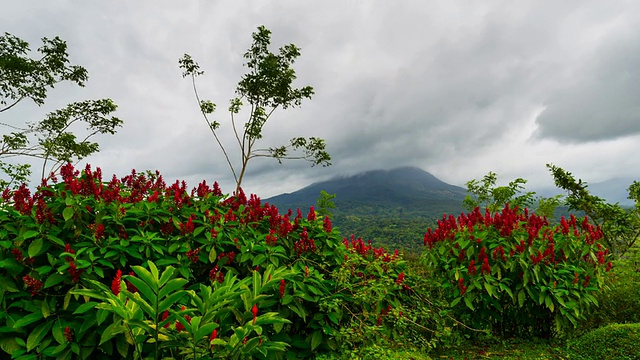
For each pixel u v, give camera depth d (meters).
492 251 5.14
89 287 3.21
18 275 3.34
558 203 9.38
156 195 4.33
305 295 3.84
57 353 2.95
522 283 5.03
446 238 5.50
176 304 3.31
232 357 2.31
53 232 3.45
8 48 14.64
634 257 6.45
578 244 5.20
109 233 3.79
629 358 4.18
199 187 5.08
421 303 5.04
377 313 4.46
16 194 3.62
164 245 4.05
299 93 15.26
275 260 4.11
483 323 5.25
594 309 5.88
